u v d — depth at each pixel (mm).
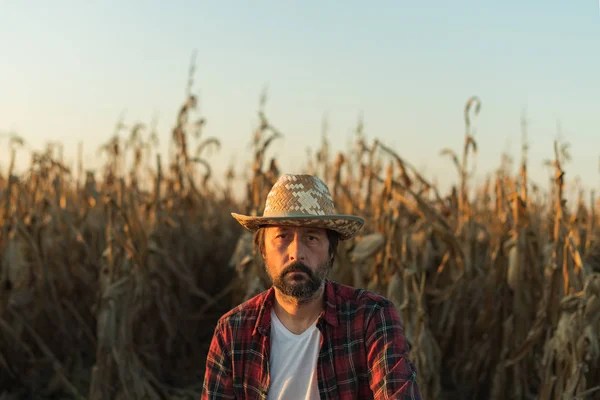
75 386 5203
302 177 1977
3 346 5215
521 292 4531
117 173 6656
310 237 1931
